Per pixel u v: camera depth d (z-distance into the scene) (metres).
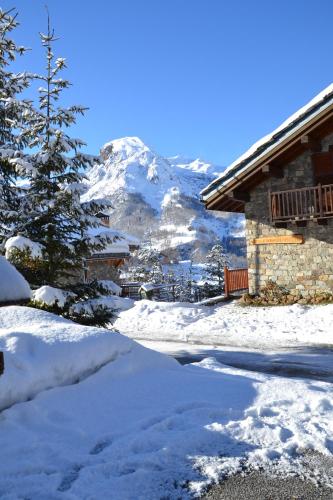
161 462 3.83
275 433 4.33
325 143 17.31
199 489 3.48
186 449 4.05
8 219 9.95
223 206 20.48
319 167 17.42
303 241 17.66
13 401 4.53
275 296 18.12
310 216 16.44
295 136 16.56
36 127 10.23
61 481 3.53
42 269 9.41
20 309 6.70
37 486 3.44
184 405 4.97
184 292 32.44
